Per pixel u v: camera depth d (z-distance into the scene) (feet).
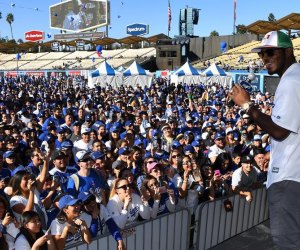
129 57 190.70
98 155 19.76
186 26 199.11
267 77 95.35
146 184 15.88
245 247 18.40
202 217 17.43
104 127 30.76
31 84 110.01
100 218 14.42
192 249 17.62
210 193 18.49
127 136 27.37
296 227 6.40
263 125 6.44
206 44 188.03
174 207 16.75
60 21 225.35
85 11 214.90
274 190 6.66
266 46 6.84
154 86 95.61
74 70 155.43
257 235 19.69
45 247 11.84
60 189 16.90
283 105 6.27
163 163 19.79
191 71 104.12
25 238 11.85
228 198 18.66
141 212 15.39
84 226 12.79
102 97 69.77
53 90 87.30
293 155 6.46
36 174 19.52
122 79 105.50
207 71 105.19
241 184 19.17
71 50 241.96
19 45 225.56
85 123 31.65
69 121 32.65
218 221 18.37
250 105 6.62
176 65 169.68
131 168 21.12
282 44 6.72
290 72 6.54
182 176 19.72
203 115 49.24
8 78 135.13
